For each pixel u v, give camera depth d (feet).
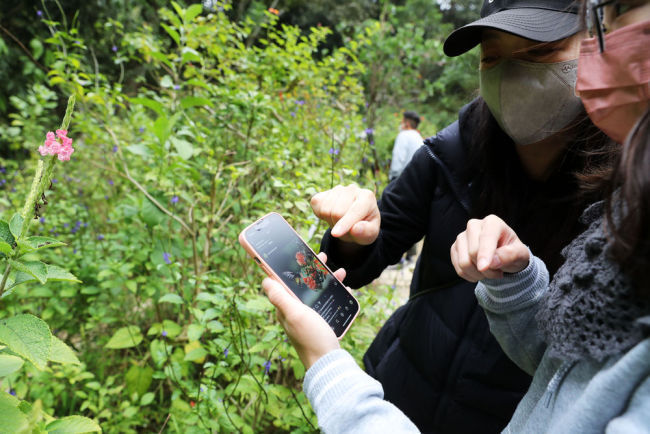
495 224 2.31
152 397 5.45
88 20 17.19
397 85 18.85
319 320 2.29
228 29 9.41
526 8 2.87
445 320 3.63
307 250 3.29
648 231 1.35
